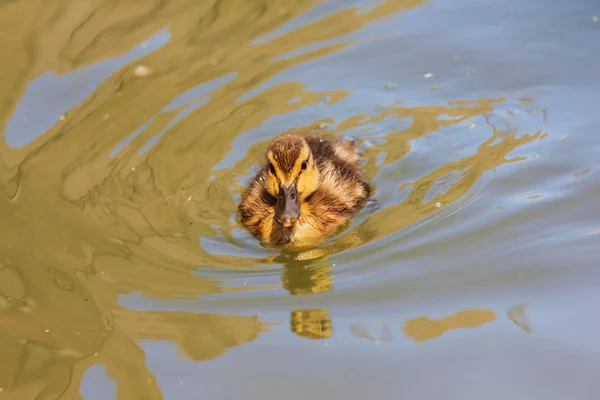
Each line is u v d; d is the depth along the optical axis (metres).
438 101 1.68
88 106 1.67
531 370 1.40
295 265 1.51
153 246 1.52
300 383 1.40
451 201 1.55
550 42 1.74
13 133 1.64
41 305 1.47
